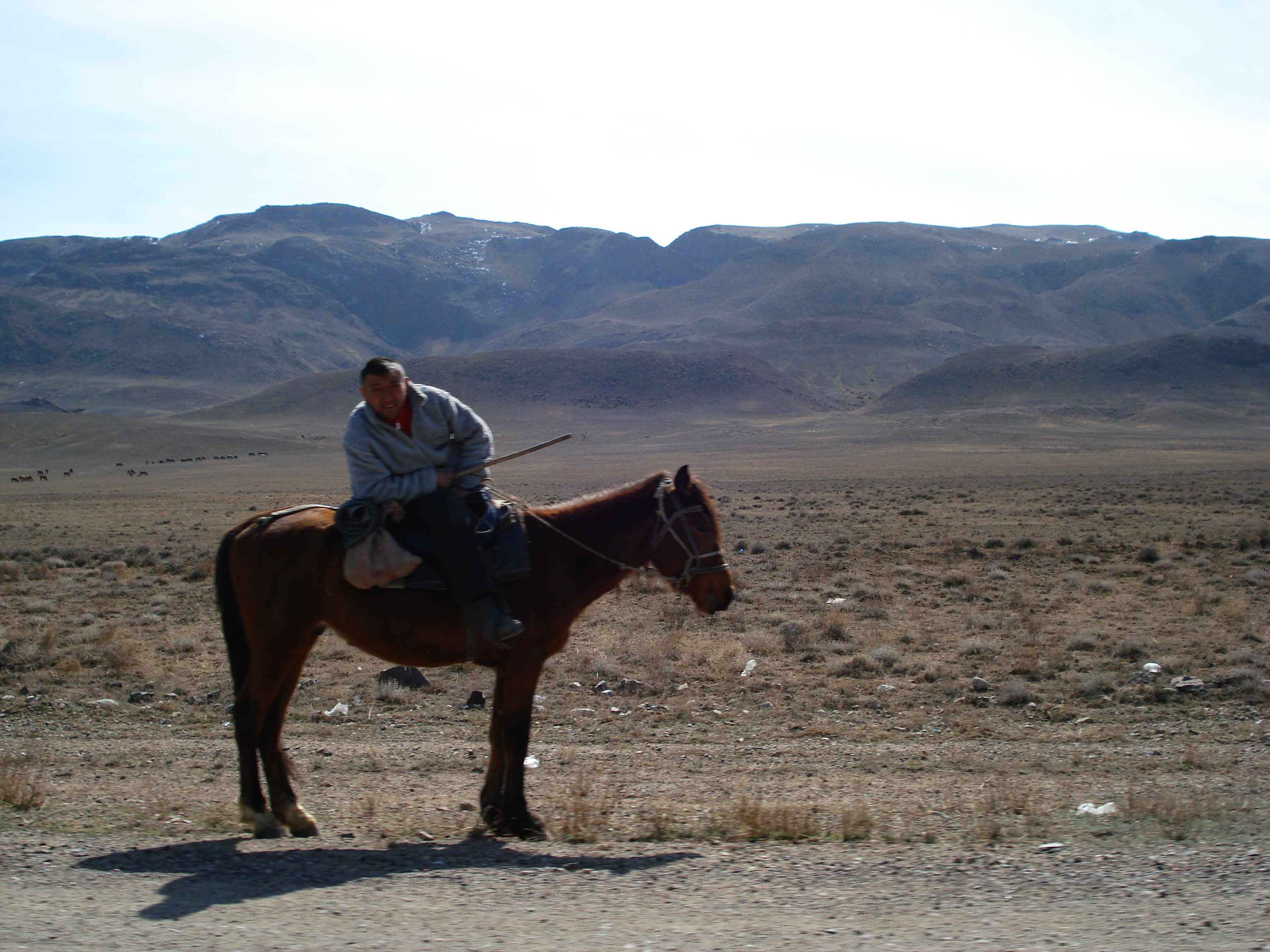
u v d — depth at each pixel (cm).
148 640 1752
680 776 938
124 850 621
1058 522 4072
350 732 1139
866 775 938
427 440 699
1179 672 1387
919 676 1389
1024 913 493
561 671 1438
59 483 10538
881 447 13812
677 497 772
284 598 709
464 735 1128
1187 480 6975
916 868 574
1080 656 1513
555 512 759
